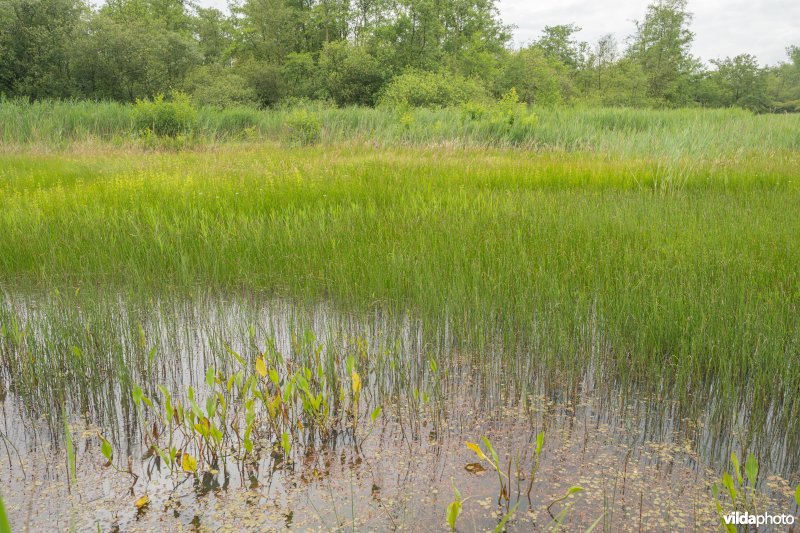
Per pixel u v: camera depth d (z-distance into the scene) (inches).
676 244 234.4
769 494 111.9
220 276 234.5
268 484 116.0
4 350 166.4
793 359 146.3
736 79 2453.2
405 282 212.1
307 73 1507.1
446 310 187.9
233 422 135.0
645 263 216.4
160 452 115.4
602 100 1696.6
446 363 165.9
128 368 154.6
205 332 186.5
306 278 222.5
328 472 119.6
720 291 185.3
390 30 1518.2
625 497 111.5
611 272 214.5
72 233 273.9
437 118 815.7
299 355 164.2
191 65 1264.8
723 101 2379.4
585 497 111.3
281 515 107.4
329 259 238.2
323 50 1478.8
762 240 241.9
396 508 108.8
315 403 128.4
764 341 151.0
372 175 412.5
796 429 126.3
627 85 1769.2
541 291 195.8
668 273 203.3
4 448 127.6
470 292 198.2
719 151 535.5
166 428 135.6
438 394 146.4
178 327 190.7
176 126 757.9
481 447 127.7
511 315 181.0
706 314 168.7
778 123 799.1
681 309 170.1
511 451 126.6
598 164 464.8
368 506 109.5
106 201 333.7
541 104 1348.4
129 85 1178.0
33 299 210.5
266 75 1437.0
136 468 121.1
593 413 142.0
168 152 663.8
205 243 254.8
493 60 1692.9
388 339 172.6
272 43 1681.8
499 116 735.7
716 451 125.7
